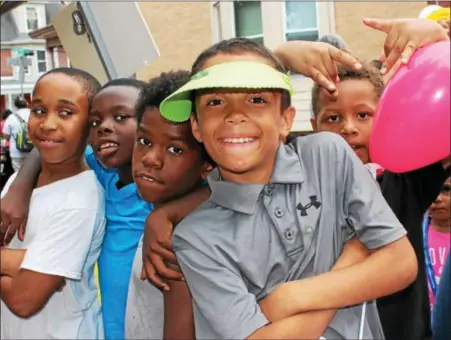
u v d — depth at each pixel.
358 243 1.69
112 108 2.00
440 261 2.47
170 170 1.81
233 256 1.63
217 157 1.64
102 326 2.07
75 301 2.00
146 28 2.89
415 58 1.70
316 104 2.33
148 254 1.76
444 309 2.05
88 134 2.10
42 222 1.98
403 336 2.06
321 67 2.00
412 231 2.05
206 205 1.73
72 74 2.07
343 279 1.59
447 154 1.62
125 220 2.04
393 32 1.81
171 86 1.78
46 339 1.99
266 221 1.66
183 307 1.73
